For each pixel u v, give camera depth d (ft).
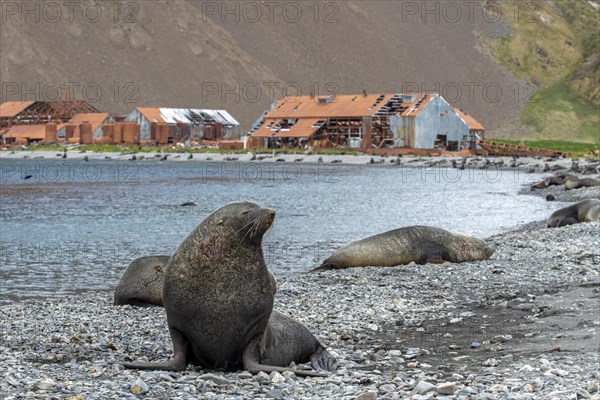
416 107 520.42
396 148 506.48
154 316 60.34
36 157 529.45
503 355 43.80
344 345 48.08
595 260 81.71
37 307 65.46
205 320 38.68
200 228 39.34
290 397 33.83
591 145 652.07
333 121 540.93
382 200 224.12
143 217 178.70
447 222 157.17
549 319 52.95
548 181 267.59
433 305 61.31
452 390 33.73
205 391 35.04
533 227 140.97
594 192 224.12
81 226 158.30
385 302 62.59
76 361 42.91
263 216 38.09
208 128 627.46
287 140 548.31
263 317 39.24
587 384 34.50
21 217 177.99
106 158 516.32
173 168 416.46
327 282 74.08
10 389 34.24
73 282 87.97
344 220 164.14
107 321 57.47
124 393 33.76
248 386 35.73
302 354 42.75
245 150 528.22
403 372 39.78
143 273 66.28
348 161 463.83
